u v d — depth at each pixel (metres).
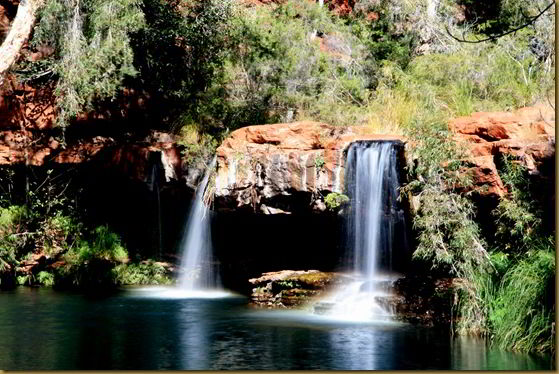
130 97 16.58
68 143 16.08
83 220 16.59
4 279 15.05
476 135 9.57
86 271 15.23
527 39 16.88
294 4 19.61
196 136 14.89
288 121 15.74
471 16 20.67
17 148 15.98
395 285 10.34
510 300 8.20
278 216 12.01
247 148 11.44
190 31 16.86
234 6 18.30
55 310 11.19
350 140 10.92
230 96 16.73
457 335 8.75
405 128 11.88
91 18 14.93
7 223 15.56
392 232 10.79
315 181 10.80
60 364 7.29
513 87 14.20
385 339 8.50
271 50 17.34
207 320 10.08
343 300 10.70
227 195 11.39
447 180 9.12
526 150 8.74
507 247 9.00
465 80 14.87
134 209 16.38
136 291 13.98
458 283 8.88
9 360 7.47
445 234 9.08
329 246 12.41
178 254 15.54
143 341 8.53
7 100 15.85
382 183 10.47
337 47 19.30
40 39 15.19
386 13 19.20
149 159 14.53
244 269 14.15
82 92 14.82
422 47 18.16
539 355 7.64
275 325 9.62
